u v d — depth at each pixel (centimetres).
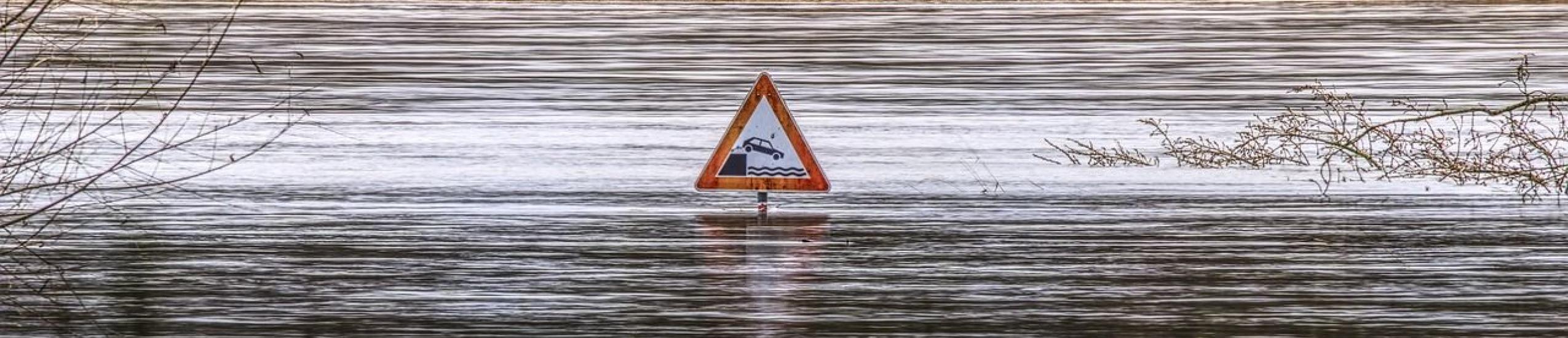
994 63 2923
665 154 1652
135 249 1080
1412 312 888
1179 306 904
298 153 1634
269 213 1245
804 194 1366
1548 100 1468
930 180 1449
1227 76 2677
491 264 1033
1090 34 3675
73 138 1741
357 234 1148
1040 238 1136
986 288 955
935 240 1130
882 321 867
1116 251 1082
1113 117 2031
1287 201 1316
